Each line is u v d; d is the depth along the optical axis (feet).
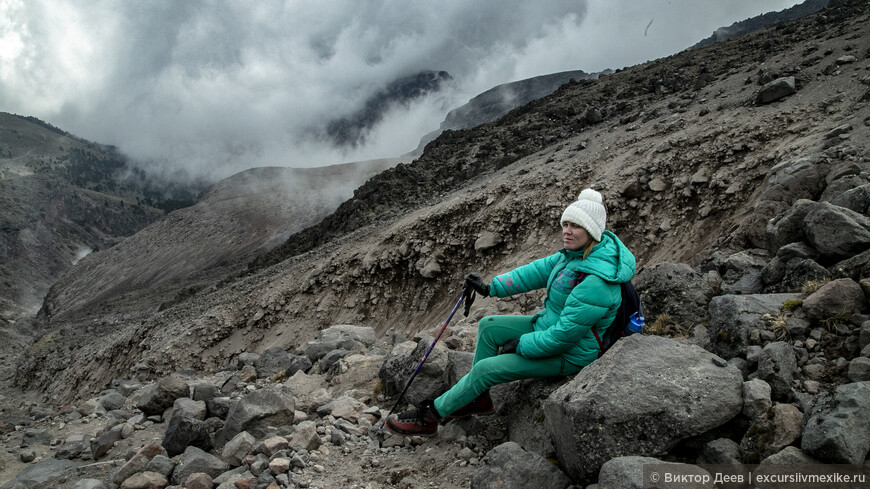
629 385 10.77
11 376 163.32
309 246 149.48
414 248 78.64
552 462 12.20
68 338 220.43
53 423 22.72
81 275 542.98
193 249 565.12
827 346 12.01
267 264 158.92
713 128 56.95
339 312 83.46
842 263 14.79
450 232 76.07
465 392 13.60
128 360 107.86
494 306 42.98
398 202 130.11
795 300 13.48
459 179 121.08
